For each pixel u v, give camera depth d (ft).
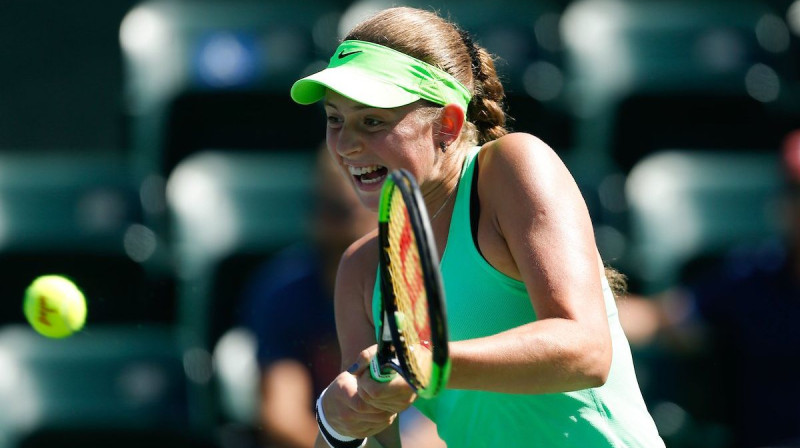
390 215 28.99
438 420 36.04
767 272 71.56
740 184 83.51
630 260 80.64
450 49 33.45
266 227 78.84
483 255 32.32
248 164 82.84
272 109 89.66
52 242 78.18
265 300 63.10
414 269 26.96
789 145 70.90
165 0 96.22
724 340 72.28
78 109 95.04
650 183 82.99
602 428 32.94
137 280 79.87
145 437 70.64
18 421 68.28
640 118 93.04
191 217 78.43
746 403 71.00
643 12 94.38
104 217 79.61
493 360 27.30
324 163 61.31
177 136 88.43
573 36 92.43
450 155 33.63
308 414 61.05
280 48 89.10
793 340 70.64
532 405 33.04
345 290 37.45
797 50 95.66
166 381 71.87
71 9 96.32
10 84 94.53
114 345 72.43
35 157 93.76
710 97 92.12
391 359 29.19
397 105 31.58
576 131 90.58
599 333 28.66
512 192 31.12
